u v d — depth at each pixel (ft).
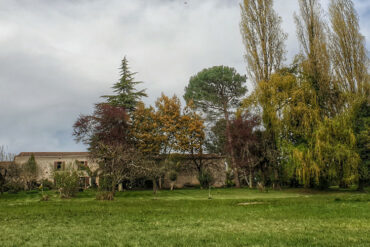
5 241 25.88
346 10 102.83
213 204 60.39
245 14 119.85
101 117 113.80
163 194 95.35
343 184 92.99
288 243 24.04
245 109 116.47
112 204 61.82
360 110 97.25
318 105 99.91
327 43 103.91
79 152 156.76
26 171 117.08
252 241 24.82
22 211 48.08
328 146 89.56
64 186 83.92
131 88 141.08
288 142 98.48
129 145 111.04
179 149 129.18
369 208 47.70
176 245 23.77
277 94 103.55
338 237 26.27
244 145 113.91
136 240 25.81
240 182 141.79
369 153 92.79
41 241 25.84
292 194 88.33
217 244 23.84
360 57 99.91
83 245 24.14
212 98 144.25
